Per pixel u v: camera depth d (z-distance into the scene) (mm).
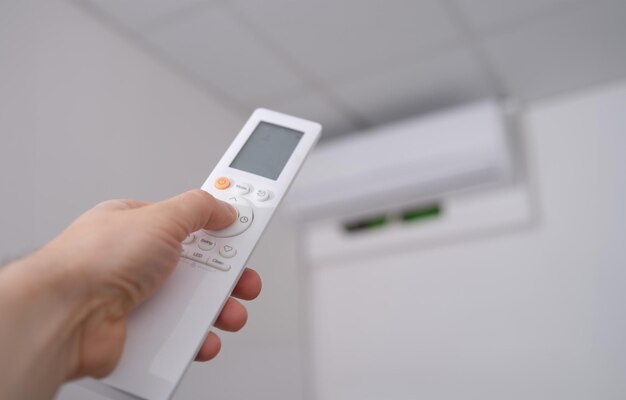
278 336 2172
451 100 2201
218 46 1812
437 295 2273
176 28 1711
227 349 1848
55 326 414
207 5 1605
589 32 1772
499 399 2049
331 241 2492
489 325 2143
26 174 1306
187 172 1863
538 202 2186
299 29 1724
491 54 1889
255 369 1972
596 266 2014
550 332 2029
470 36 1779
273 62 1914
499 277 2176
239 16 1657
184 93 1953
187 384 1623
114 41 1686
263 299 2139
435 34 1764
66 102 1465
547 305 2061
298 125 757
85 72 1551
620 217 2018
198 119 1992
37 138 1355
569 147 2188
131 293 472
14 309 397
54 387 421
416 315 2293
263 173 684
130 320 491
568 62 1962
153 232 479
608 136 2123
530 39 1810
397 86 2090
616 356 1900
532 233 2164
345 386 2346
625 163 2061
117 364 463
